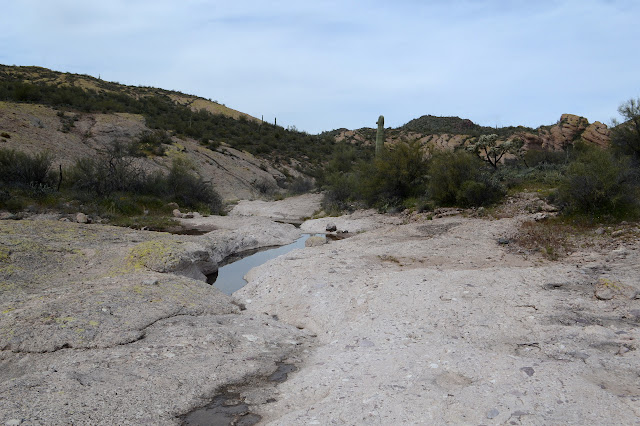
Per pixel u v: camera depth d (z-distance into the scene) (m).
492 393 3.15
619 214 11.09
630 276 6.51
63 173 20.53
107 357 4.20
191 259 8.91
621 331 4.50
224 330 5.16
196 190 23.44
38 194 16.84
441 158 17.30
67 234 10.34
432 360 3.95
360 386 3.52
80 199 17.70
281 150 50.66
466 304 5.60
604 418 2.74
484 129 67.25
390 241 11.34
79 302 5.60
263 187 35.62
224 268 10.52
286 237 14.58
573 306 5.41
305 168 46.91
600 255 8.28
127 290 6.32
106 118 34.34
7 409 3.09
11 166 18.08
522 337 4.58
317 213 22.91
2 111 27.03
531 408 2.90
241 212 25.02
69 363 4.05
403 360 4.01
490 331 4.78
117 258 8.70
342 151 41.41
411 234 12.41
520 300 5.69
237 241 12.85
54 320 4.96
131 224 15.70
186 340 4.74
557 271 6.99
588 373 3.54
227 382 3.85
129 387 3.57
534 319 5.03
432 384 3.41
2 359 4.22
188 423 3.18
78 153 26.23
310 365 4.34
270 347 4.84
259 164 41.25
